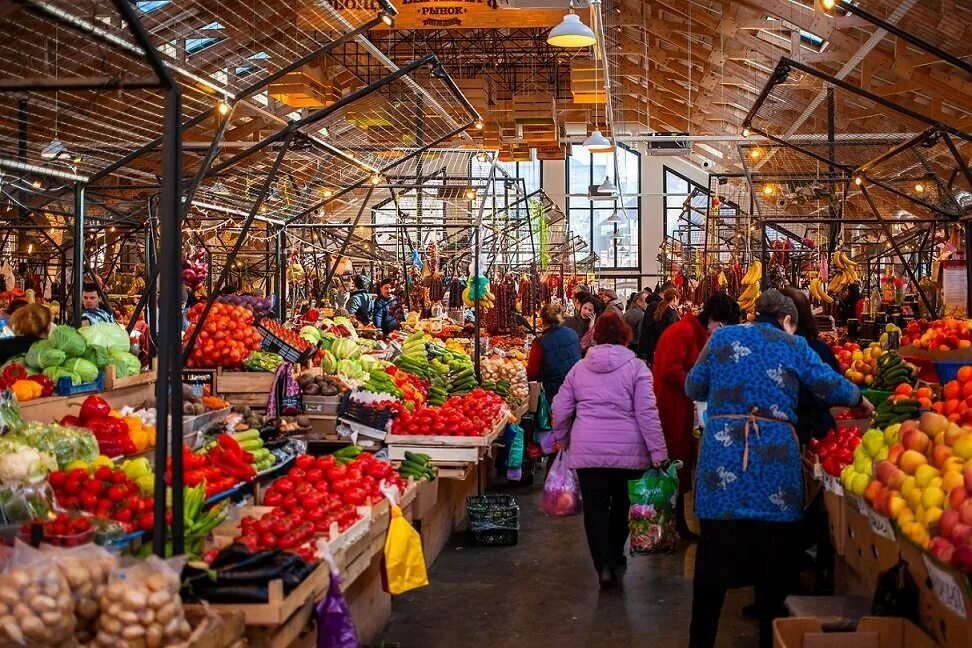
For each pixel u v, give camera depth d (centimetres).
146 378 655
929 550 369
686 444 797
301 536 449
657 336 1340
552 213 2142
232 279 1504
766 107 2000
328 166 1088
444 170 1423
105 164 777
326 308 1523
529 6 1202
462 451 761
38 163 712
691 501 1009
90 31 382
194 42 677
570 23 1123
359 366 908
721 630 595
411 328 1520
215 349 766
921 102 1588
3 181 731
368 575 572
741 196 1817
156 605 322
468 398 917
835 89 1622
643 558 769
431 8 1218
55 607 307
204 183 1060
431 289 1602
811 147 1430
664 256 2841
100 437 515
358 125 1130
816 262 1558
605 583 678
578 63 1822
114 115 686
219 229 1285
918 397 608
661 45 2066
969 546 341
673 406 790
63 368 586
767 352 515
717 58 1830
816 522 630
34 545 356
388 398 805
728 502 502
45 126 662
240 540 445
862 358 826
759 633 536
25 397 545
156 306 952
